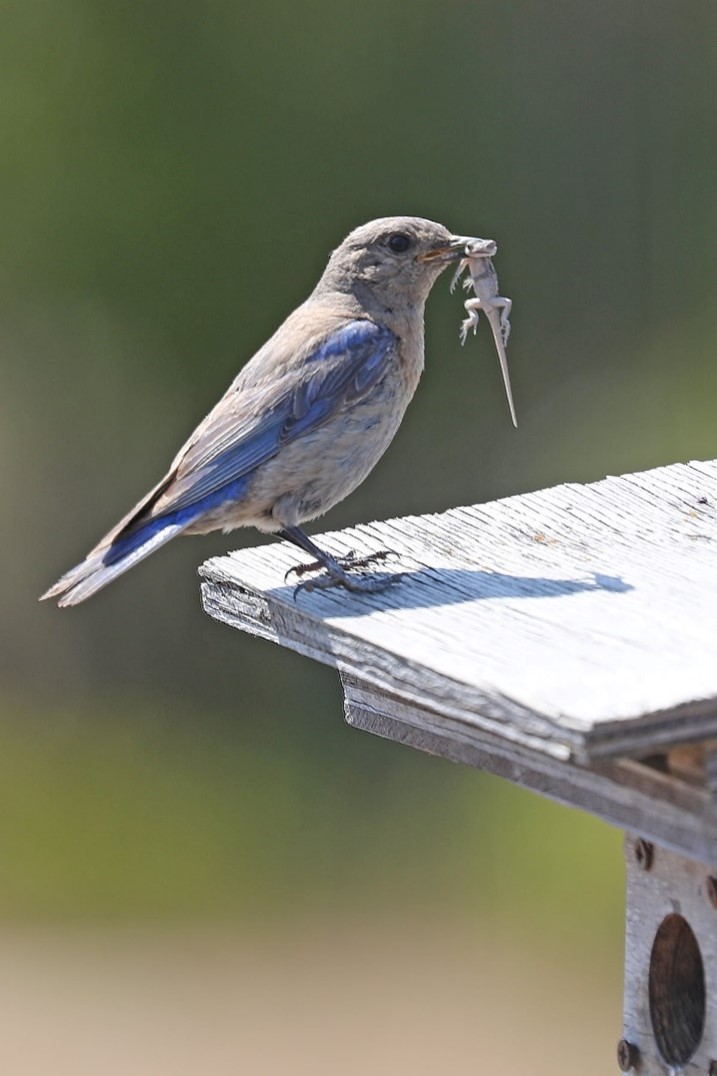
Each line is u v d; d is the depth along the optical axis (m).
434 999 14.88
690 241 18.84
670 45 18.89
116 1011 15.06
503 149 19.06
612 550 7.92
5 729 19.59
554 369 18.97
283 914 16.67
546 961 15.21
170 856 17.72
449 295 18.78
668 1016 7.03
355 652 6.91
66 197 19.41
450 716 6.33
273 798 18.34
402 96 19.05
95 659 19.88
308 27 19.06
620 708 5.62
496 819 16.50
